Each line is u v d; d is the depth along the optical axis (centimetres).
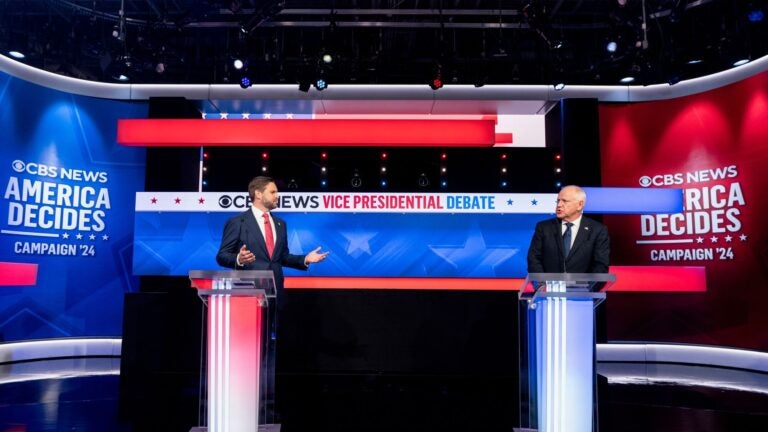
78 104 675
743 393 457
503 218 573
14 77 620
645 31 538
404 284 523
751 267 591
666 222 660
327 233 576
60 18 639
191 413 370
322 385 470
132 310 520
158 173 584
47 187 641
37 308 632
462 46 697
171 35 660
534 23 557
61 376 517
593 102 620
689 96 654
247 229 333
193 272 232
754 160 592
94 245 675
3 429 327
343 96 668
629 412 388
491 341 525
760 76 590
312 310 528
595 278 229
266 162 591
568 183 608
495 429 340
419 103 663
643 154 677
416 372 522
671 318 653
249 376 251
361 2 628
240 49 586
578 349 242
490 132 525
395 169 600
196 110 662
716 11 597
